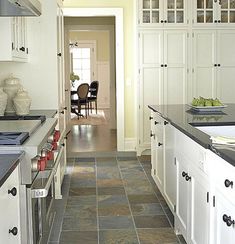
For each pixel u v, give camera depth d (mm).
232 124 3031
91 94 12008
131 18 6566
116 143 7281
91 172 5422
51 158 2781
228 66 6328
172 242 3156
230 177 1873
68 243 3160
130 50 6617
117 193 4465
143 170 5500
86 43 13820
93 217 3738
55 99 4324
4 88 4066
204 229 2348
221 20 6242
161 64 6250
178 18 6207
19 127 2807
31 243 2180
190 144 2664
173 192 3314
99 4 6504
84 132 8625
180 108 4176
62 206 4039
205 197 2312
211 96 6352
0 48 3480
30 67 4297
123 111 6656
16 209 2045
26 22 4195
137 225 3531
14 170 1990
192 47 6254
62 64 4812
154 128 4309
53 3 4230
